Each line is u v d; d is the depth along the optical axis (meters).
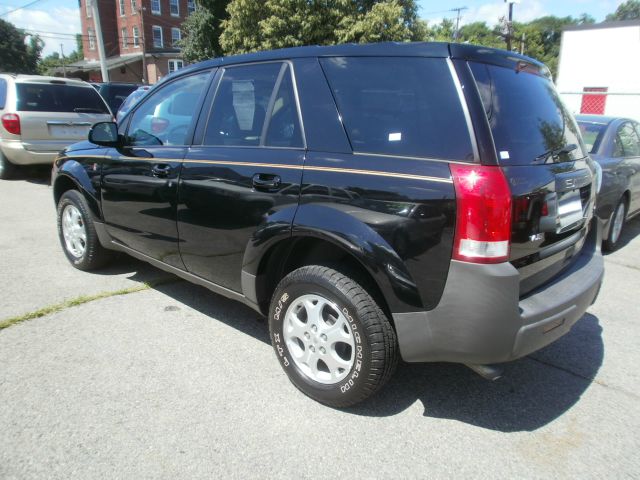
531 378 3.10
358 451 2.39
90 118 9.36
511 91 2.50
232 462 2.29
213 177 3.13
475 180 2.12
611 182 5.28
